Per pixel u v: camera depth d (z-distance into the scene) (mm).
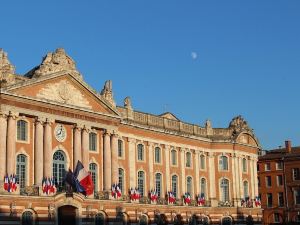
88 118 55094
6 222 46031
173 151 67688
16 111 48656
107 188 56062
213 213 70625
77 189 51406
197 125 72312
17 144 48938
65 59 53656
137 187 61438
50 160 50781
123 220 58031
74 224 51781
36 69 52719
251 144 77625
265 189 97875
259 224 75938
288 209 94438
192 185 69312
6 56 49844
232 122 76750
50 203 49531
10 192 46625
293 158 95188
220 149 73312
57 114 52062
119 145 60031
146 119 64250
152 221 61750
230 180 73188
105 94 58469
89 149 55656
